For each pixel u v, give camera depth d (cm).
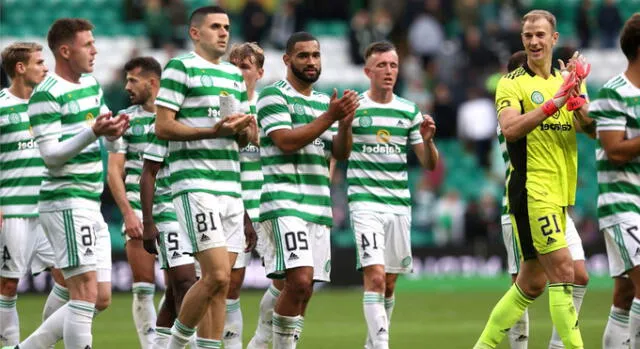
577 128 2156
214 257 1952
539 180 1998
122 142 2438
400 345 2734
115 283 4231
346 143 2161
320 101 2198
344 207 4678
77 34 2009
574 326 1986
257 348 2412
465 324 3238
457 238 4775
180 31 5472
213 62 2022
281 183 2128
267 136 2139
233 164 2008
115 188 2355
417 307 3772
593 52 5841
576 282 2269
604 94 1911
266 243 2142
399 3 5712
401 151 2438
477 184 5128
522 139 2003
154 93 2434
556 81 2047
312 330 3086
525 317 2284
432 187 4906
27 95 2453
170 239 2252
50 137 1964
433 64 5547
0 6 5762
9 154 2434
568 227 2281
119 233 4544
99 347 2675
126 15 5619
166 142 2147
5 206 2433
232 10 5900
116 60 5634
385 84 2425
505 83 2041
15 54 2425
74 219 1988
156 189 2284
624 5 6181
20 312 3509
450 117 5256
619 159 1900
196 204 1956
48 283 4166
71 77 2030
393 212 2417
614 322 2117
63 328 2020
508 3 5712
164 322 2275
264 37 5581
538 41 2022
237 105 1933
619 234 1923
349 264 4450
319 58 2166
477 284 4525
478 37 5447
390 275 2466
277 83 2162
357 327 3159
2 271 2420
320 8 5722
